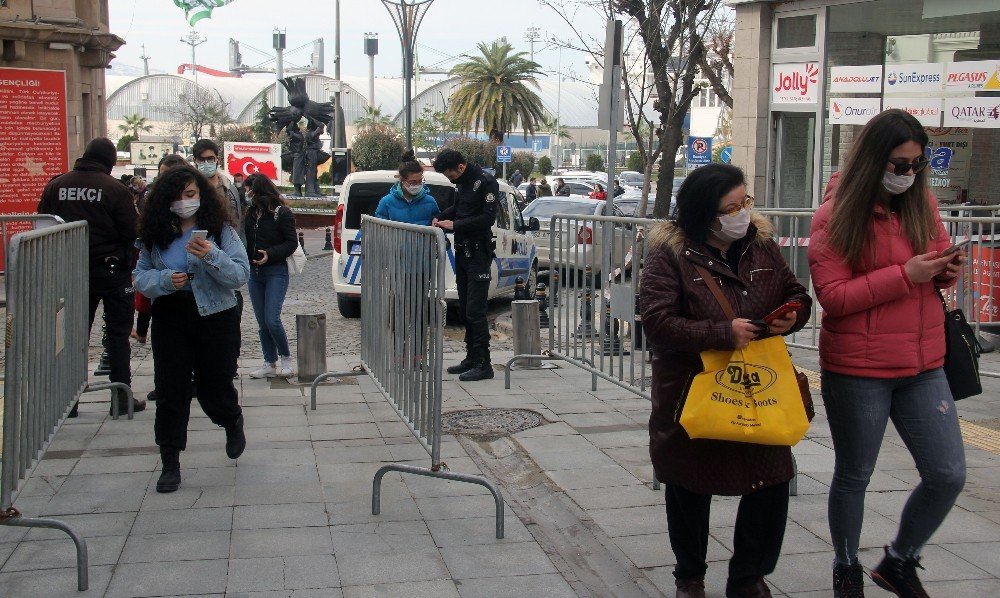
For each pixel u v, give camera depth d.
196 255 5.56
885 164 3.77
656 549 4.91
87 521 5.28
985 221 8.03
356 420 7.53
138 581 4.50
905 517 4.05
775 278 3.95
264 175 8.86
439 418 5.27
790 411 3.78
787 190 15.41
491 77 59.19
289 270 9.09
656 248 3.98
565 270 8.54
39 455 5.17
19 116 17.28
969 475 5.93
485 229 8.82
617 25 8.84
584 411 7.74
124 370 7.48
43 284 5.32
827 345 4.00
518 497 5.78
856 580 4.11
